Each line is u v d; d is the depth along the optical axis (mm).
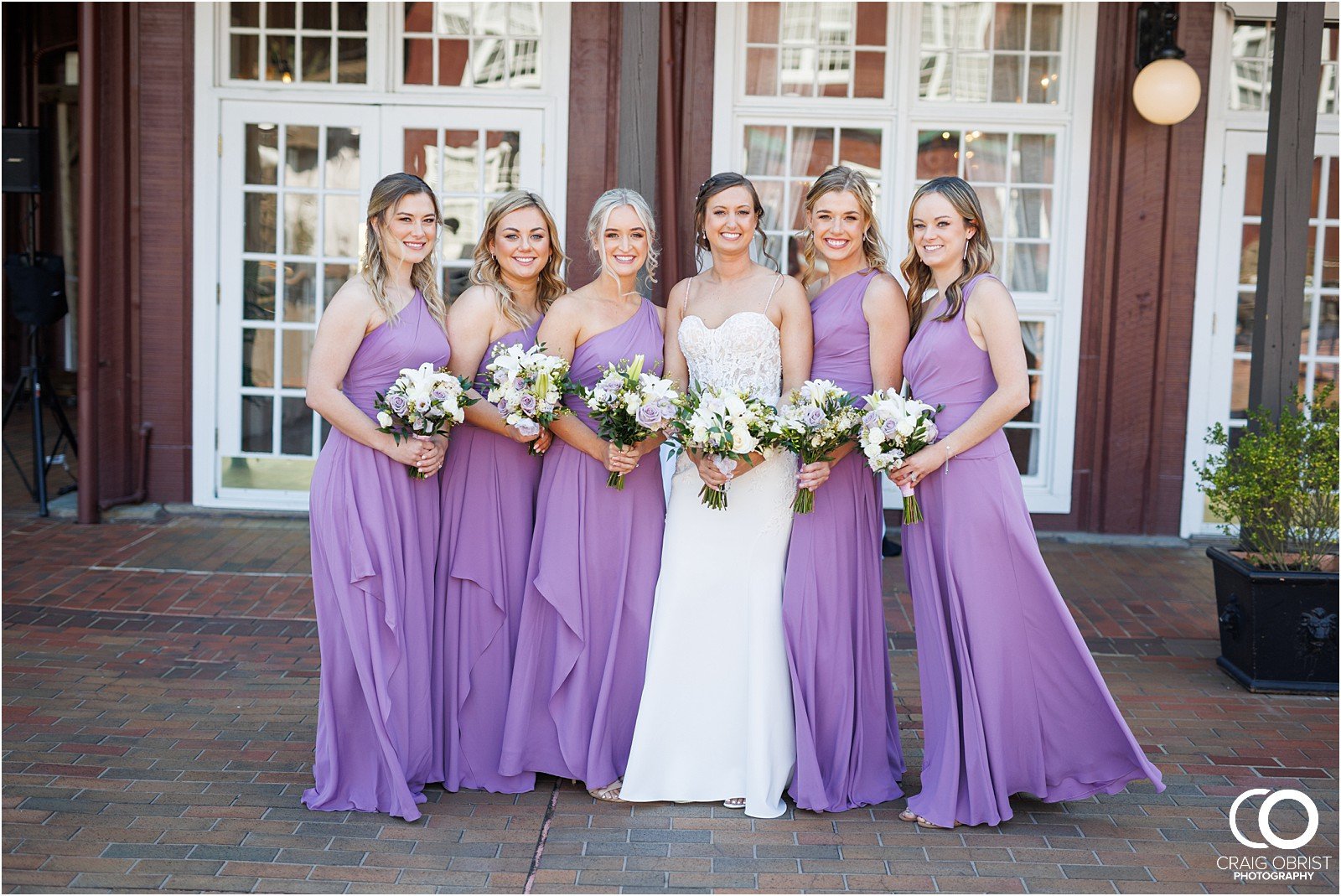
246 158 6812
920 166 6785
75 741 3766
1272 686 4465
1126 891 2941
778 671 3389
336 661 3316
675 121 6613
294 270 6891
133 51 6672
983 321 3213
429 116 6777
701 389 3334
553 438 3438
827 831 3254
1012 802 3488
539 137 6785
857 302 3363
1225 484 4680
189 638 4855
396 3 6727
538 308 3535
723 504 3283
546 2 6688
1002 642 3256
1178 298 6797
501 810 3355
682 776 3422
